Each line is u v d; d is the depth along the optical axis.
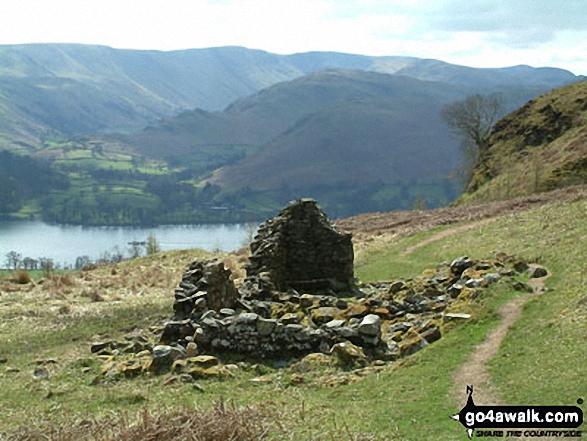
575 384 12.38
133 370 17.56
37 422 13.84
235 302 22.81
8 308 31.75
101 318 28.84
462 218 48.59
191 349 18.19
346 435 11.50
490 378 13.85
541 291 20.80
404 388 14.20
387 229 52.66
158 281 40.94
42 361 20.23
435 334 17.86
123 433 11.32
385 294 25.27
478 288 21.41
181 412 12.32
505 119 101.25
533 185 69.00
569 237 28.20
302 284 29.08
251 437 11.18
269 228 30.22
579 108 89.00
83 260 156.62
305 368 16.89
